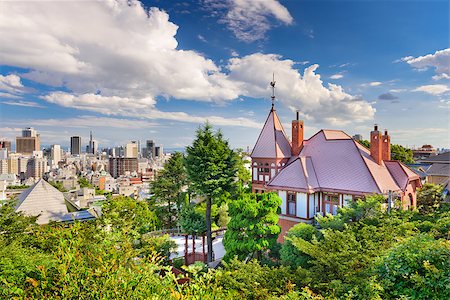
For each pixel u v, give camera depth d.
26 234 18.09
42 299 5.77
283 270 11.57
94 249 8.30
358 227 15.61
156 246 20.27
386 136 28.41
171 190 42.81
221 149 26.89
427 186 32.97
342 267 10.13
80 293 5.72
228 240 20.09
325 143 29.22
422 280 8.21
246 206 19.16
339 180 25.69
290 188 26.36
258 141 33.12
